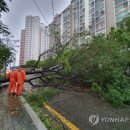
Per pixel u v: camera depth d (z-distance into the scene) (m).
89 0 40.12
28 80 14.58
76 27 45.50
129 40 12.88
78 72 13.76
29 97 10.74
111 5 32.34
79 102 9.97
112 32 14.08
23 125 5.65
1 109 7.66
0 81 14.15
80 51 13.48
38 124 5.69
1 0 16.38
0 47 21.23
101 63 11.91
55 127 6.38
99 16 36.12
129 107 9.15
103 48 12.52
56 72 14.43
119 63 11.78
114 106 9.11
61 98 11.06
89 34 14.14
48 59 15.66
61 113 8.07
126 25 15.63
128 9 27.73
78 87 14.43
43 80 15.08
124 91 10.26
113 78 11.69
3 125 5.66
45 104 9.84
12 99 9.91
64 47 14.53
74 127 6.38
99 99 10.62
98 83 12.41
